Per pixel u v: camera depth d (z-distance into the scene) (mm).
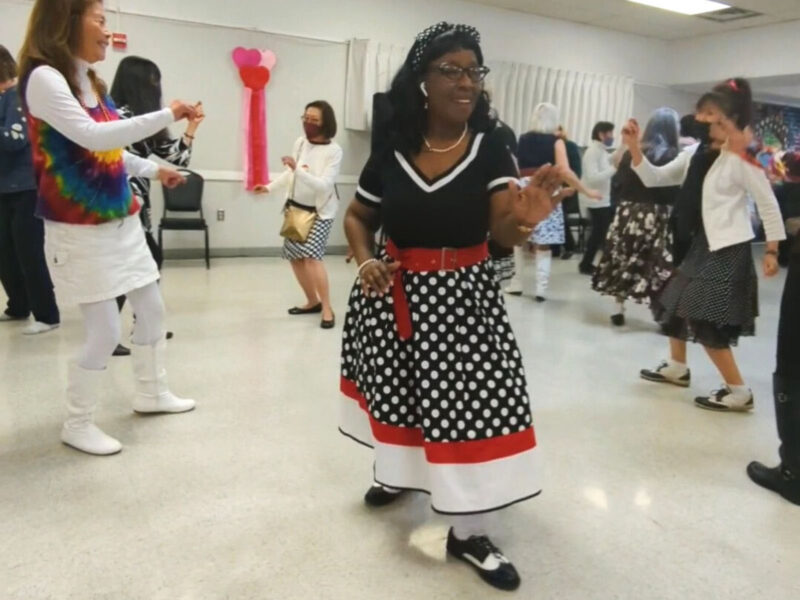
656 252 3838
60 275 1978
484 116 1484
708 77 8219
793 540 1761
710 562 1648
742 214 2523
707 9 6898
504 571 1523
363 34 6508
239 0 5891
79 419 2107
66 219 1923
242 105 6074
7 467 1994
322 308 3762
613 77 8086
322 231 3699
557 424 2492
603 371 3166
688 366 3285
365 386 1572
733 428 2512
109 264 2010
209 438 2248
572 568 1604
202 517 1763
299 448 2195
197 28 5766
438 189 1416
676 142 3652
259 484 1952
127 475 1973
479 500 1432
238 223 6270
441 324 1443
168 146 2486
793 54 7379
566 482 2035
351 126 6578
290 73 6238
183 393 2646
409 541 1693
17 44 5230
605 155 5730
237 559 1588
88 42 1838
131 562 1560
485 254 1512
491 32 7199
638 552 1679
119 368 2902
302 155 3736
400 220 1456
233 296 4477
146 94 2617
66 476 1952
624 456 2236
